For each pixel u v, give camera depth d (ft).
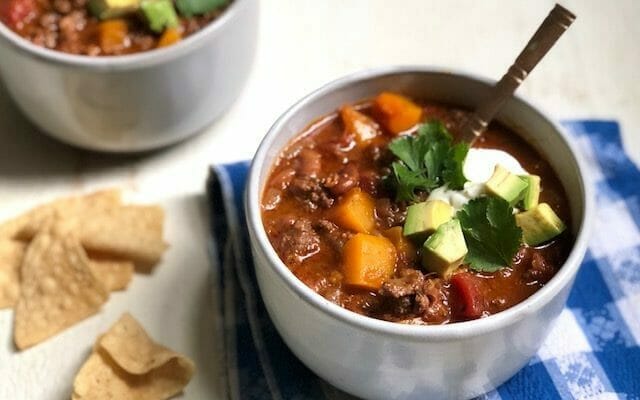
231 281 1.62
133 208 1.70
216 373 1.55
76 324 1.59
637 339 1.56
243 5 1.71
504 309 1.36
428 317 1.35
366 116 1.61
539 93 1.92
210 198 1.74
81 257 1.59
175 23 1.79
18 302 1.60
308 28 2.04
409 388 1.39
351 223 1.45
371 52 2.00
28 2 1.84
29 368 1.55
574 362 1.53
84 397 1.46
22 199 1.78
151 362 1.47
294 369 1.52
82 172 1.82
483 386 1.42
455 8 2.08
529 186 1.46
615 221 1.69
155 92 1.68
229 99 1.81
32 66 1.65
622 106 1.90
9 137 1.87
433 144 1.48
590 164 1.77
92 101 1.68
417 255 1.41
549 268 1.40
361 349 1.32
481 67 1.98
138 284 1.65
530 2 2.09
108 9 1.78
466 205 1.41
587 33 2.02
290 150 1.56
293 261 1.42
